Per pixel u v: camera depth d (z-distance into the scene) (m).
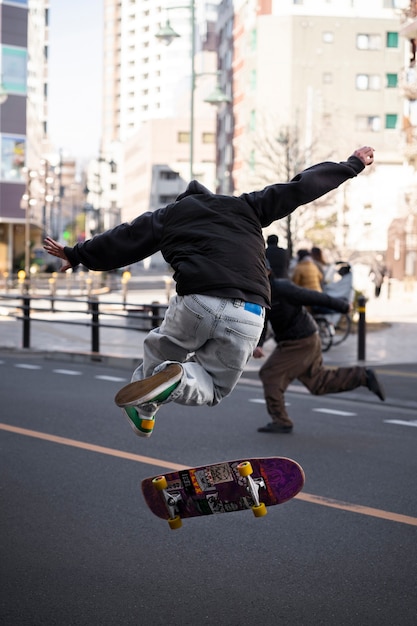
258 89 73.44
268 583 5.44
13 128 68.56
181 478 4.83
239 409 12.35
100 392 13.77
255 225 4.48
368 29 74.69
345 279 20.11
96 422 11.01
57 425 10.76
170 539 6.32
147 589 5.33
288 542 6.27
